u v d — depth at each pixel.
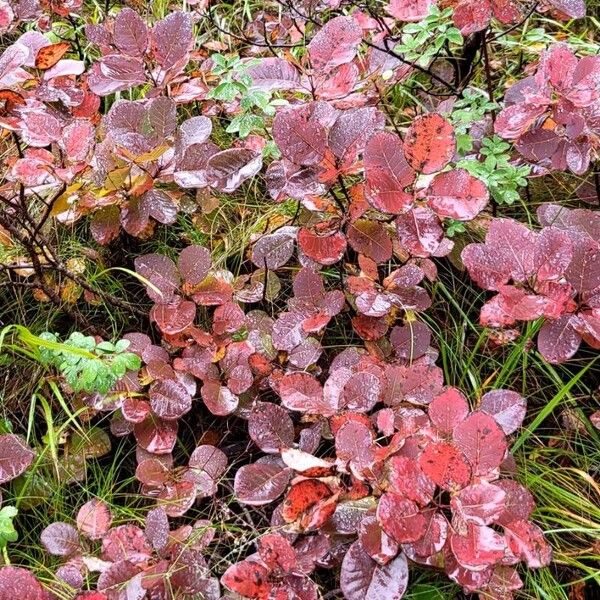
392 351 0.89
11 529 0.73
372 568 0.72
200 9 1.17
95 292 0.90
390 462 0.72
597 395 0.89
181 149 0.92
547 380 0.91
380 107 1.07
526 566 0.80
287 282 0.98
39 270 0.88
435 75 1.08
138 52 0.95
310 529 0.74
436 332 0.93
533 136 0.90
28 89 0.95
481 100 1.00
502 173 0.92
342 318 0.95
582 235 0.83
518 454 0.85
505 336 0.89
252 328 0.89
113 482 0.87
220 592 0.77
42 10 1.06
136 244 0.99
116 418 0.87
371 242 0.85
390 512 0.70
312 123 0.80
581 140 0.87
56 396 0.90
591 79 0.85
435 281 0.95
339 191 0.93
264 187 1.04
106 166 0.90
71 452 0.86
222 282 0.90
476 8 0.94
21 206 0.83
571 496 0.83
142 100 0.97
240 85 0.92
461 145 0.95
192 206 0.98
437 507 0.72
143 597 0.73
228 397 0.86
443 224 0.93
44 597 0.70
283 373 0.87
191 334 0.88
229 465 0.87
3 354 0.92
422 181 0.84
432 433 0.77
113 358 0.79
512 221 0.81
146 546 0.77
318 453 0.86
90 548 0.81
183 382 0.87
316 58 0.89
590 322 0.79
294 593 0.72
